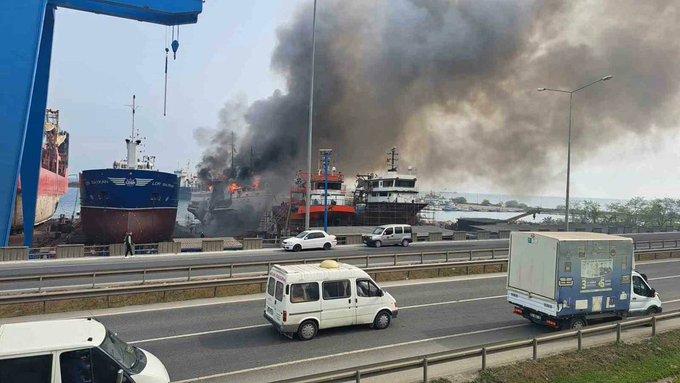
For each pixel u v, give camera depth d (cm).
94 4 3269
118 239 4300
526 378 972
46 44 3569
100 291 1574
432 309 1647
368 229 4459
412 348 1188
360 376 794
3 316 1438
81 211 4588
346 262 2672
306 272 1281
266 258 2916
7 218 2794
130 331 1320
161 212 4525
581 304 1302
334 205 5678
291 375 991
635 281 1467
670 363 1113
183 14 3256
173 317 1479
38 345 617
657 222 7456
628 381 994
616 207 9000
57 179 7656
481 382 943
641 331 1362
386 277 2211
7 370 592
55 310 1518
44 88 3606
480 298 1845
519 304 1405
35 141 3591
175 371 1012
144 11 3300
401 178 6094
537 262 1347
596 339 1275
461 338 1286
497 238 4831
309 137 3691
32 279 1678
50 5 3366
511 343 1012
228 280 1819
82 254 2989
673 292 2069
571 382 974
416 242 4238
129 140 5409
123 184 4194
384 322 1377
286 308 1230
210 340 1245
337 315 1299
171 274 2214
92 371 634
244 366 1046
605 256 1346
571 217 8300
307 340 1249
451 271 2441
